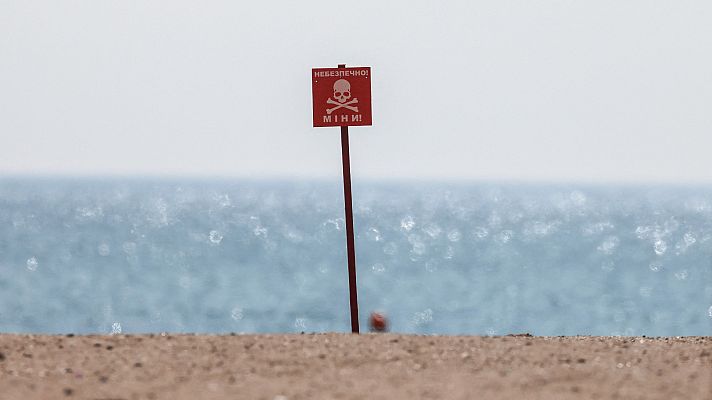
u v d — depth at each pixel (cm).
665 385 3681
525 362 4084
